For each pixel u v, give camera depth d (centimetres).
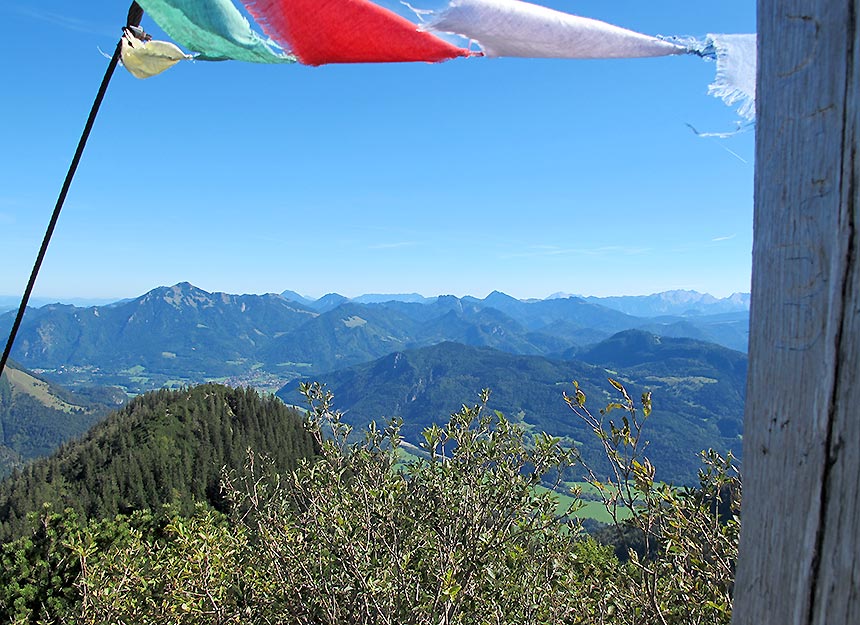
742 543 88
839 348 76
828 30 77
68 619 603
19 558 738
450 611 422
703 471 377
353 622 454
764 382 85
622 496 295
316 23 116
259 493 586
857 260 74
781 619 81
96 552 691
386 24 113
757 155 87
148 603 574
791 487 81
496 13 107
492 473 500
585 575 484
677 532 339
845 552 75
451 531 468
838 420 76
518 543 480
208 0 120
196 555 557
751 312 88
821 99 78
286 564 500
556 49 111
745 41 107
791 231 81
